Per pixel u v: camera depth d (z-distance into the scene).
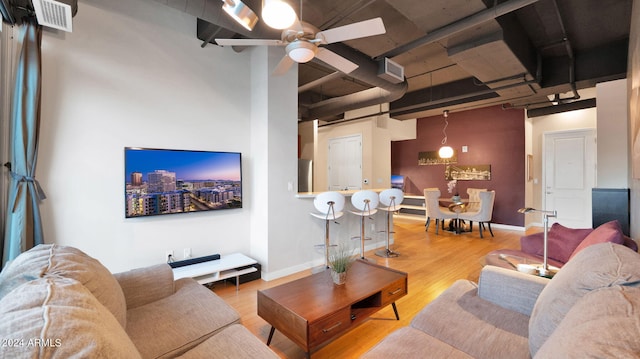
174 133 3.22
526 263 2.49
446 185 7.74
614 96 3.89
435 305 1.80
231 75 3.65
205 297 2.00
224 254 3.60
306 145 7.08
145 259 3.05
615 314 0.87
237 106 3.70
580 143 6.55
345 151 7.68
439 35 3.15
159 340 1.52
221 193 3.52
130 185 2.92
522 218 6.51
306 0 3.20
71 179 2.64
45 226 2.53
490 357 1.34
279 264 3.65
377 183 7.21
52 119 2.55
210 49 3.48
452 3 2.70
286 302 2.01
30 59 2.36
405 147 8.61
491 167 6.97
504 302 1.77
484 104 6.00
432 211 6.31
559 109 6.05
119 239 2.89
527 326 1.58
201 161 3.37
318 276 2.52
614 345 0.75
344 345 2.20
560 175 6.80
